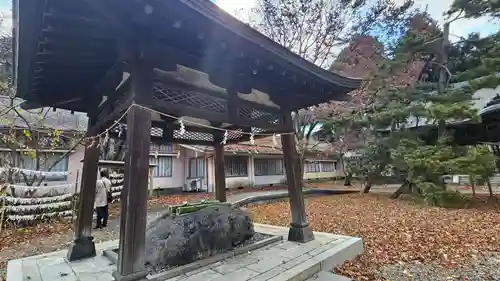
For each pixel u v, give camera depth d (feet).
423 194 30.35
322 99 15.15
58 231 21.62
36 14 6.55
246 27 8.61
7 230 21.13
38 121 28.48
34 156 28.14
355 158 46.52
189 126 16.22
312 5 35.04
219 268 10.74
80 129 32.94
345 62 37.14
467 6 28.09
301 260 11.43
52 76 10.73
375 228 20.07
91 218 12.84
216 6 7.55
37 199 23.97
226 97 11.75
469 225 20.01
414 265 12.39
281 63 10.50
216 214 13.46
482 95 40.83
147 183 8.63
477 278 10.76
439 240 16.38
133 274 8.03
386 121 33.78
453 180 54.39
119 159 31.24
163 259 10.73
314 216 25.90
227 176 53.06
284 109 14.79
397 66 32.24
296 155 15.16
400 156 31.50
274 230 17.48
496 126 32.78
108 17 7.03
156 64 9.24
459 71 32.37
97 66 10.46
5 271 13.04
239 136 18.90
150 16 7.23
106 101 11.43
